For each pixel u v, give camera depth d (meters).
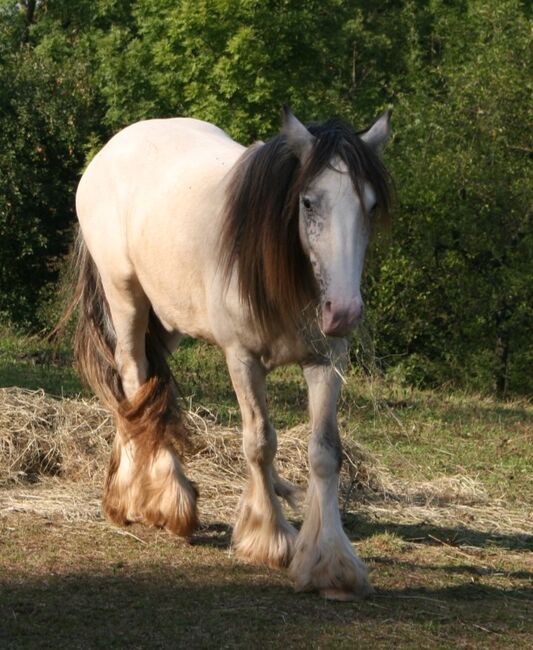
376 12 26.39
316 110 19.83
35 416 7.96
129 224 6.23
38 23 27.56
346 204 4.64
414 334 16.19
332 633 4.67
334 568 5.13
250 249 5.02
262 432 5.53
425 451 9.45
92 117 20.62
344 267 4.61
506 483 8.35
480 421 11.48
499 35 17.69
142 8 21.12
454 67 18.62
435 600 5.21
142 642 4.49
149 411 6.30
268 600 5.08
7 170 18.91
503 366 16.47
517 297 16.25
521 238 16.42
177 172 6.04
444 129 16.64
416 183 15.90
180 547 5.99
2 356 13.34
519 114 16.73
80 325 6.80
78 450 7.73
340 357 5.19
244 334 5.32
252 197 5.02
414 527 6.79
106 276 6.51
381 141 4.98
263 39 19.31
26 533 6.09
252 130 19.58
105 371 6.65
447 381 16.20
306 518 5.29
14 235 19.17
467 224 15.83
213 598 5.09
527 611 5.14
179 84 20.39
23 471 7.48
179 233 5.74
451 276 16.17
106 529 6.28
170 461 6.25
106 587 5.20
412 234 16.05
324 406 5.22
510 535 6.75
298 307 4.97
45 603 4.93
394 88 23.84
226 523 6.54
